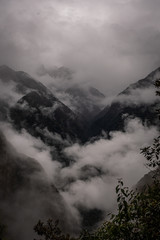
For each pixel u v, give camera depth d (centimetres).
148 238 488
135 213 521
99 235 541
